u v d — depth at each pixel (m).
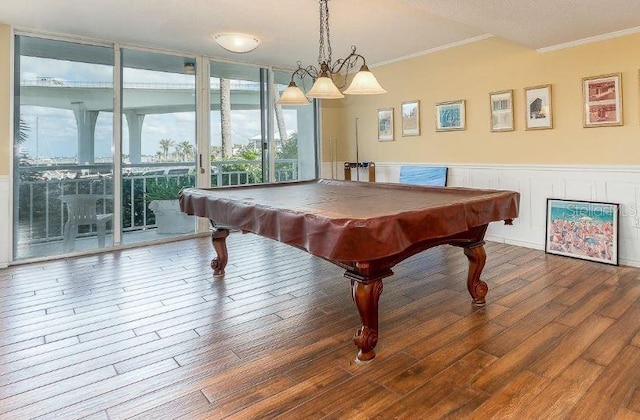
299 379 1.96
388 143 5.91
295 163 6.30
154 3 3.50
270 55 5.31
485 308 2.78
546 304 2.82
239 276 3.59
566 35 3.77
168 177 5.10
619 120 3.74
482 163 4.81
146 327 2.56
